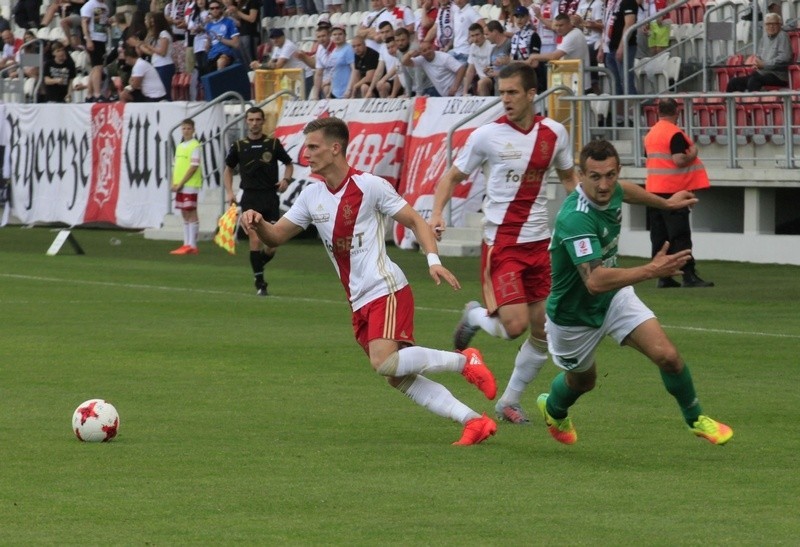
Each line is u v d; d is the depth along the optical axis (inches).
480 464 731.4
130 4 3176.7
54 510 621.9
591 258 713.0
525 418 869.8
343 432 829.8
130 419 871.7
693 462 737.0
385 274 773.3
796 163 1952.5
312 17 3061.0
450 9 2456.9
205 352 1178.0
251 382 1023.0
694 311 1446.9
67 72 3198.8
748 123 2052.2
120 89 3021.7
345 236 774.5
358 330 789.2
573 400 773.3
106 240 2598.4
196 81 2920.8
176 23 3053.6
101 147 2834.6
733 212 2128.4
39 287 1747.0
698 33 2327.8
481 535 575.5
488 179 914.7
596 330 747.4
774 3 2219.5
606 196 708.0
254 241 1635.1
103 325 1363.2
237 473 706.2
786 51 2079.2
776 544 559.2
